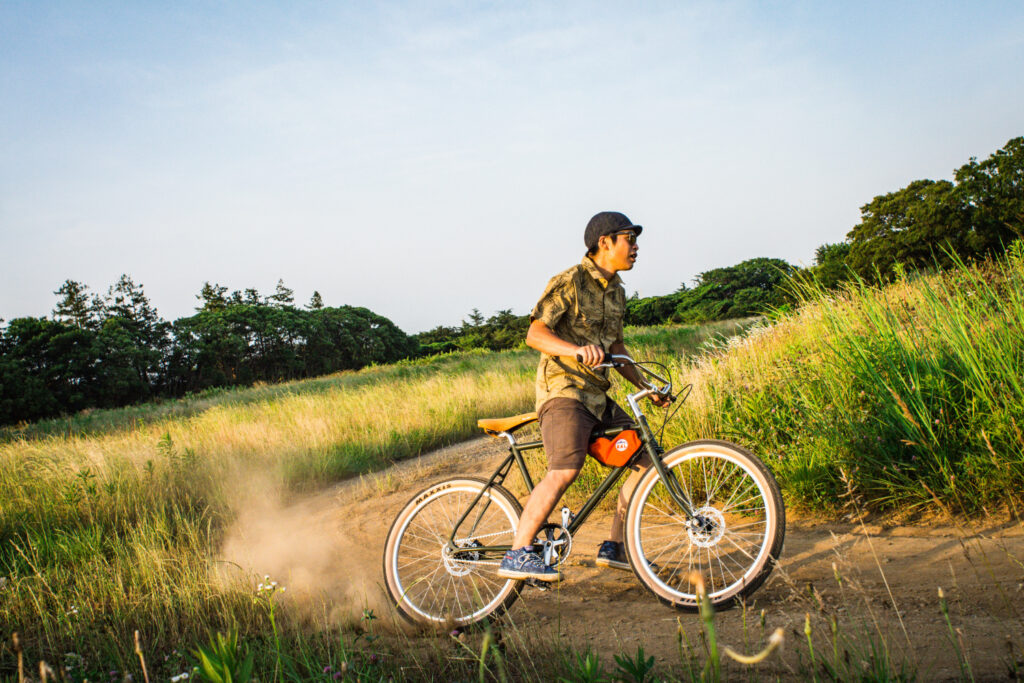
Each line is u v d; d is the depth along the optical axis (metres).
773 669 2.29
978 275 5.34
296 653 2.96
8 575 4.75
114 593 4.01
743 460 3.00
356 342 76.25
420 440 10.57
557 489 3.15
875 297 5.59
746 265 66.94
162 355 57.69
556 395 3.21
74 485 6.92
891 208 23.69
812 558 3.49
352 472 8.86
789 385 5.52
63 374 47.28
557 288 3.19
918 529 3.67
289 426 11.66
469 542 3.46
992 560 3.05
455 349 77.75
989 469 3.71
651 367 8.58
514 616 3.36
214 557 4.86
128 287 83.75
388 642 3.16
